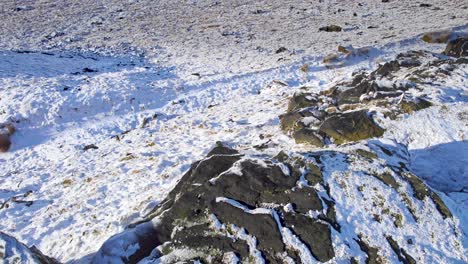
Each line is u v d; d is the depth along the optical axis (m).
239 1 52.81
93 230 10.33
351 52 26.86
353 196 7.57
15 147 18.39
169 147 15.93
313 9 47.69
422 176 10.80
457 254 6.94
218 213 7.59
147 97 22.39
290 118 15.43
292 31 38.19
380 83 16.06
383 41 31.25
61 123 20.00
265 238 7.11
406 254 6.88
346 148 9.22
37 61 27.78
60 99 21.03
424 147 12.07
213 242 7.33
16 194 13.97
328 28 37.75
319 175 7.89
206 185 7.99
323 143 12.98
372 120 13.06
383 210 7.41
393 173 7.98
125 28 40.75
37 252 7.34
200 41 35.59
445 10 43.97
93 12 47.34
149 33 38.84
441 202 7.66
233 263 7.00
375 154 8.84
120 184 13.14
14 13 46.22
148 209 10.66
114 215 11.14
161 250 7.56
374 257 6.82
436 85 15.70
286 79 24.38
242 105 20.55
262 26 40.72
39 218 11.85
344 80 20.64
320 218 7.25
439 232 7.21
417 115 13.16
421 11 44.31
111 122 20.30
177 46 34.12
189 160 14.02
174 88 23.47
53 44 34.41
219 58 30.12
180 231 7.65
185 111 21.08
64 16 45.28
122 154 15.99
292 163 8.15
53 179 14.86
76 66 27.78
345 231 7.09
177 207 7.93
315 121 14.38
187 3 52.06
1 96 21.06
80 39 36.50
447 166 11.18
